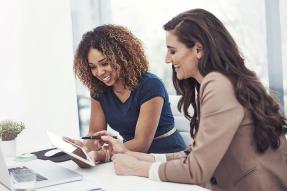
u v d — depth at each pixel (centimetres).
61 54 298
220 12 247
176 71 141
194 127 151
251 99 126
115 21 305
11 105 285
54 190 121
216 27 132
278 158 132
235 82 127
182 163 126
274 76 230
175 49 135
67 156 165
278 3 225
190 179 122
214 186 138
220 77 127
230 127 122
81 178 131
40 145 269
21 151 216
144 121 180
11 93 284
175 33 134
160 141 190
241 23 239
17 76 286
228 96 124
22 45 286
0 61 279
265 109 129
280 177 131
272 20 228
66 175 133
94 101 197
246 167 129
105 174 137
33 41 289
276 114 133
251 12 235
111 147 157
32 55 289
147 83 184
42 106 295
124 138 196
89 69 189
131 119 187
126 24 299
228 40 133
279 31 226
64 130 303
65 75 300
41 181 127
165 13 278
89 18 312
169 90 280
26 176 128
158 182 125
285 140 138
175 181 125
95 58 180
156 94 182
